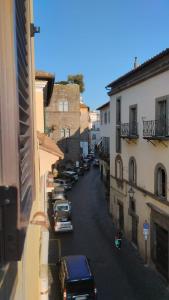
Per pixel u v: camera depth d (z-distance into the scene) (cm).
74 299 1647
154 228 2123
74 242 2656
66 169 5991
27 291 375
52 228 2967
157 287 1878
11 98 245
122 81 2662
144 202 2286
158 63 1958
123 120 2714
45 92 1477
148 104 2161
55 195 3891
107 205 3912
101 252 2436
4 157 241
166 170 1933
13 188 238
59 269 1917
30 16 517
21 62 319
